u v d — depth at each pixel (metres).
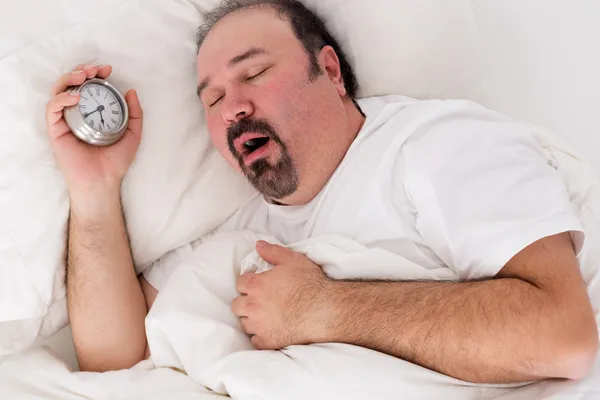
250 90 1.20
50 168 1.22
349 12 1.37
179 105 1.33
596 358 0.98
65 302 1.32
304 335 1.07
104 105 1.20
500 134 1.11
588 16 1.53
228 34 1.23
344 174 1.22
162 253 1.38
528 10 1.55
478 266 1.04
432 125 1.16
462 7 1.40
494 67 1.57
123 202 1.30
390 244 1.16
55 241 1.25
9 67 1.14
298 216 1.30
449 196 1.07
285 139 1.19
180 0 1.29
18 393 1.15
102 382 1.13
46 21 1.17
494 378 0.95
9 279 1.21
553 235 1.00
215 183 1.38
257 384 1.00
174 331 1.13
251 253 1.21
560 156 1.24
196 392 1.08
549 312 0.92
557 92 1.56
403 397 0.96
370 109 1.28
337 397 0.97
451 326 0.96
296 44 1.24
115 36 1.23
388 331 1.00
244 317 1.14
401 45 1.38
